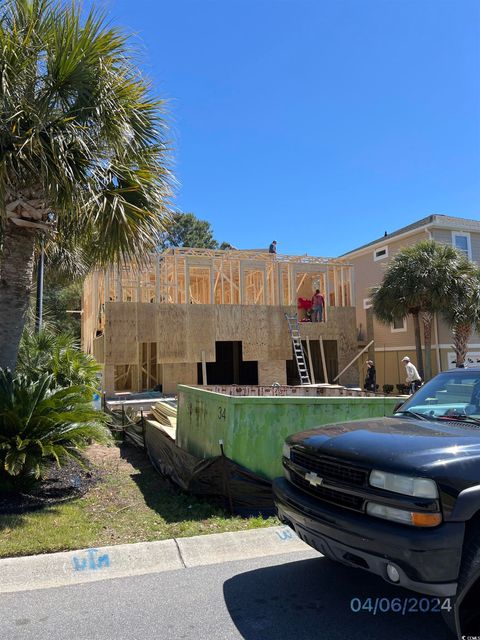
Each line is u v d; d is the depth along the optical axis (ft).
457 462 9.21
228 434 18.57
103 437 20.76
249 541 15.24
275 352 63.52
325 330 67.62
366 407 20.40
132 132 21.70
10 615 11.00
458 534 8.62
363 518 9.71
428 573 8.56
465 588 8.41
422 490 8.96
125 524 16.40
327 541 10.39
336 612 11.05
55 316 94.53
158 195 23.62
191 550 14.57
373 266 85.40
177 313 58.44
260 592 12.09
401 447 10.07
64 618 10.86
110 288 65.62
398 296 63.77
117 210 21.76
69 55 19.76
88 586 12.52
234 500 18.10
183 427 24.16
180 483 20.21
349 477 10.35
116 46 21.11
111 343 55.62
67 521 16.28
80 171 20.68
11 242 21.50
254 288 75.77
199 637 10.04
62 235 24.53
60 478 20.97
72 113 20.70
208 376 77.20
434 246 63.93
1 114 19.02
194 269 65.72
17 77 19.25
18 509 17.25
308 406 19.66
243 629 10.34
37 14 20.29
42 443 18.66
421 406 13.87
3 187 19.24
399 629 10.28
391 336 80.33
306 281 79.61
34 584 12.63
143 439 28.43
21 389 18.84
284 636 10.05
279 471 19.13
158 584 12.62
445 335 71.36
